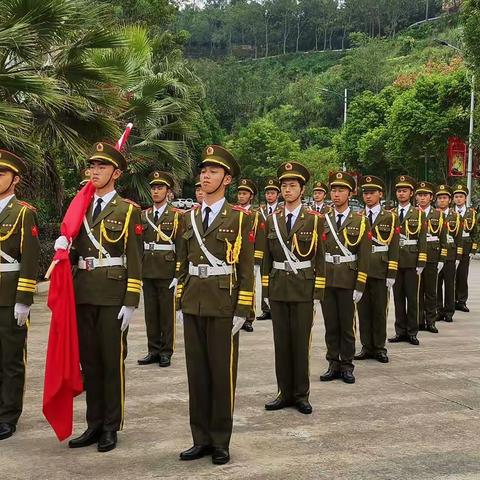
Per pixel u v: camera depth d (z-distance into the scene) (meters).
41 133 8.98
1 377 4.63
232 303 4.20
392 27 82.75
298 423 4.85
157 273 6.55
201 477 3.82
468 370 6.56
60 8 8.32
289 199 5.34
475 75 18.02
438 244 8.80
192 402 4.21
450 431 4.71
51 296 4.11
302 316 5.18
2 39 7.73
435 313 8.86
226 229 4.23
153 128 14.38
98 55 10.68
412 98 25.48
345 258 6.16
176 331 8.32
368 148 30.92
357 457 4.18
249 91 65.62
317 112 63.12
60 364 4.07
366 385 5.96
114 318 4.32
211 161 4.24
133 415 4.95
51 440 4.42
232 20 98.31
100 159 4.36
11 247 4.53
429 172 28.05
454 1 68.31
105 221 4.36
